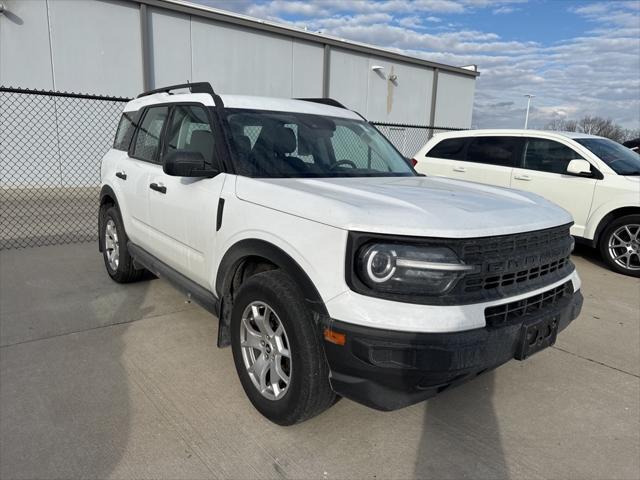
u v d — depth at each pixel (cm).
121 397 299
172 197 361
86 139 1309
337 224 230
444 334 214
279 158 332
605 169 635
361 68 1927
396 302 218
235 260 290
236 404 296
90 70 1297
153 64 1405
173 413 284
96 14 1284
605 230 635
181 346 370
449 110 2333
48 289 492
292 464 246
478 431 280
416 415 294
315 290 236
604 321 457
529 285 256
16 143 1206
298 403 248
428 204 246
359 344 217
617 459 259
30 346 363
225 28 1526
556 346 400
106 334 388
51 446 251
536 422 291
